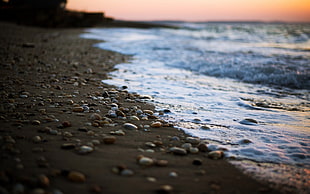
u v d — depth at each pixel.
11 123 1.05
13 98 1.36
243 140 1.06
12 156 0.83
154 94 1.63
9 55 2.69
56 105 1.29
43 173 0.77
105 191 0.73
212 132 1.13
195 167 0.87
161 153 0.93
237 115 1.34
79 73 2.10
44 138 0.96
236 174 0.85
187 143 1.00
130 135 1.05
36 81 1.73
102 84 1.82
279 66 2.52
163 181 0.79
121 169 0.82
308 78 2.16
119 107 1.35
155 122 1.17
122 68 2.53
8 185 0.71
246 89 1.90
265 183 0.82
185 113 1.33
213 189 0.77
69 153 0.88
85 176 0.78
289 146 1.03
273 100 1.63
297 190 0.79
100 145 0.95
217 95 1.68
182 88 1.83
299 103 1.58
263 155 0.97
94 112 1.24
